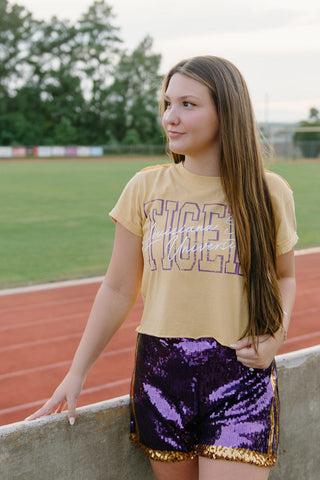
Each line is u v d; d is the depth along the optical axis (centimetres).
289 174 2820
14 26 5375
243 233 133
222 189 138
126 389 437
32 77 5578
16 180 2381
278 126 5312
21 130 5272
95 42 5719
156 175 145
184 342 138
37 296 689
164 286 138
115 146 5134
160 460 142
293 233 144
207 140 138
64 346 526
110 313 149
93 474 153
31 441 141
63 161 4191
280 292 146
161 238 138
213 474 133
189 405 138
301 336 562
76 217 1343
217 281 135
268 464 135
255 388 137
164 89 146
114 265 149
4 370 469
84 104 5666
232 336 137
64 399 147
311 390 190
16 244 1013
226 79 135
